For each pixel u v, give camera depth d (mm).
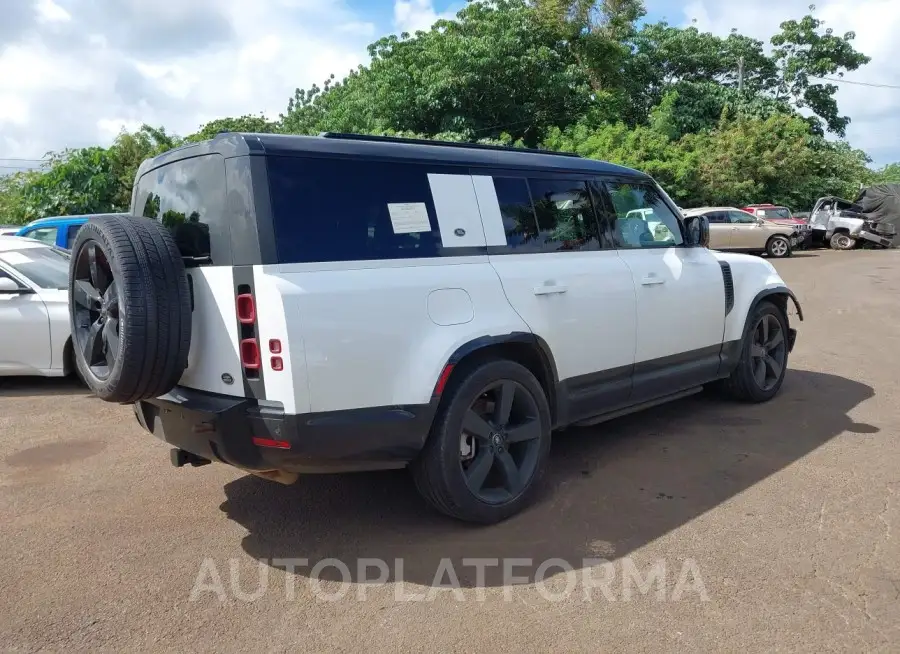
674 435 5336
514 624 2936
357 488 4488
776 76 39812
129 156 24016
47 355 7059
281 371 3195
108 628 2957
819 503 4043
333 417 3303
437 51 23875
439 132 24031
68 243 11547
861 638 2781
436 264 3717
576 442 5242
